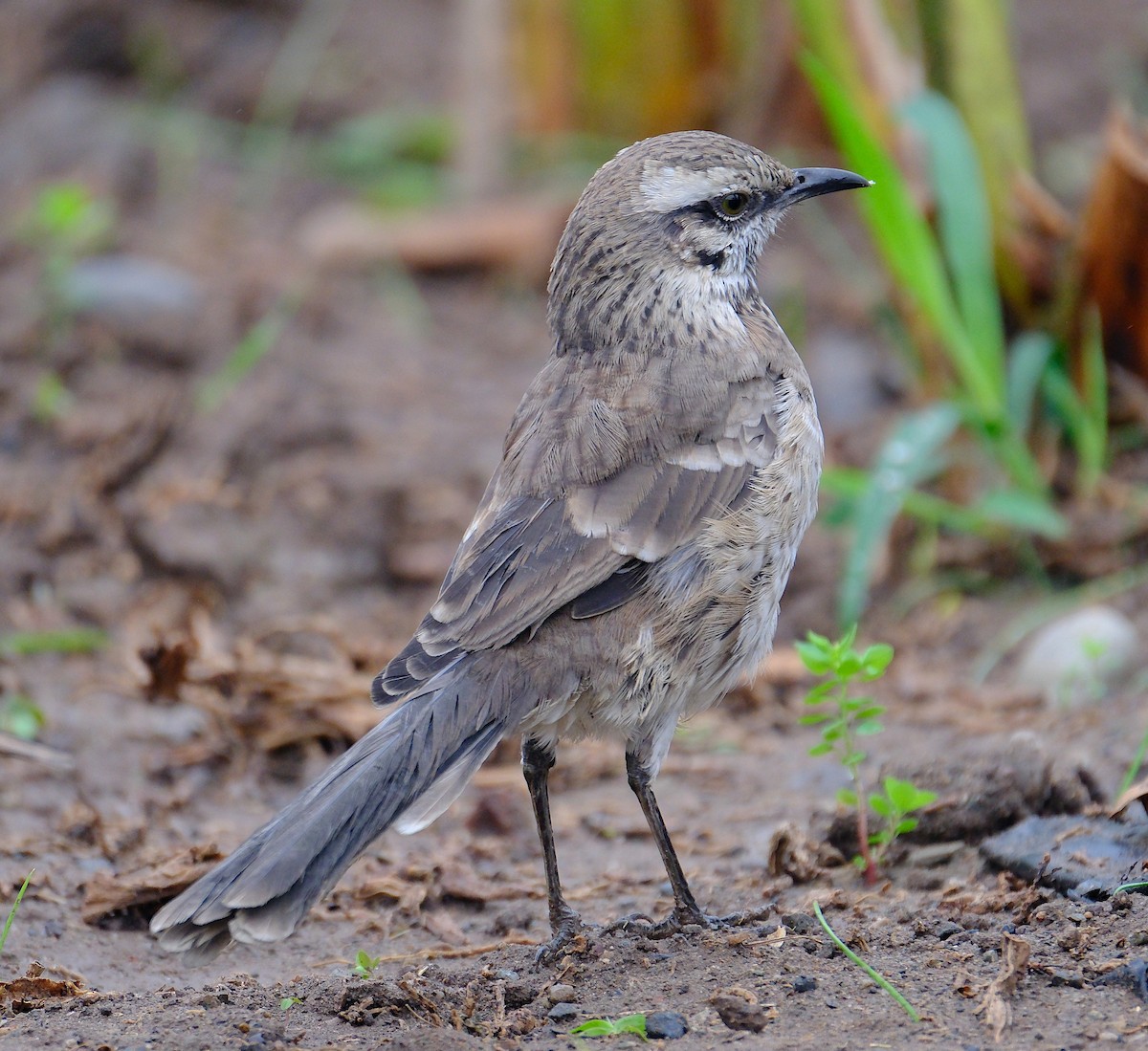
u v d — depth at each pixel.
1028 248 13.99
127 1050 6.61
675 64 18.86
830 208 19.02
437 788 7.15
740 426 8.28
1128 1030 6.40
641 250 8.70
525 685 7.56
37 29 22.81
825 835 8.97
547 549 7.74
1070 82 21.28
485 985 7.31
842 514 13.05
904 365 15.70
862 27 13.75
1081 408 13.75
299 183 20.73
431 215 19.03
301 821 6.86
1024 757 8.97
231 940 6.79
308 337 17.19
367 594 13.45
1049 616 12.45
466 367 16.92
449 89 22.27
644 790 8.04
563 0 19.00
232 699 11.32
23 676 11.81
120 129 21.17
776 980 7.11
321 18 23.67
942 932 7.42
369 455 14.96
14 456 14.79
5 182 20.48
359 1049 6.57
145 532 13.38
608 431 8.12
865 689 11.77
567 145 19.42
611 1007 7.02
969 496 13.69
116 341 16.56
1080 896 7.66
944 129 12.66
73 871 9.16
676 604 7.88
